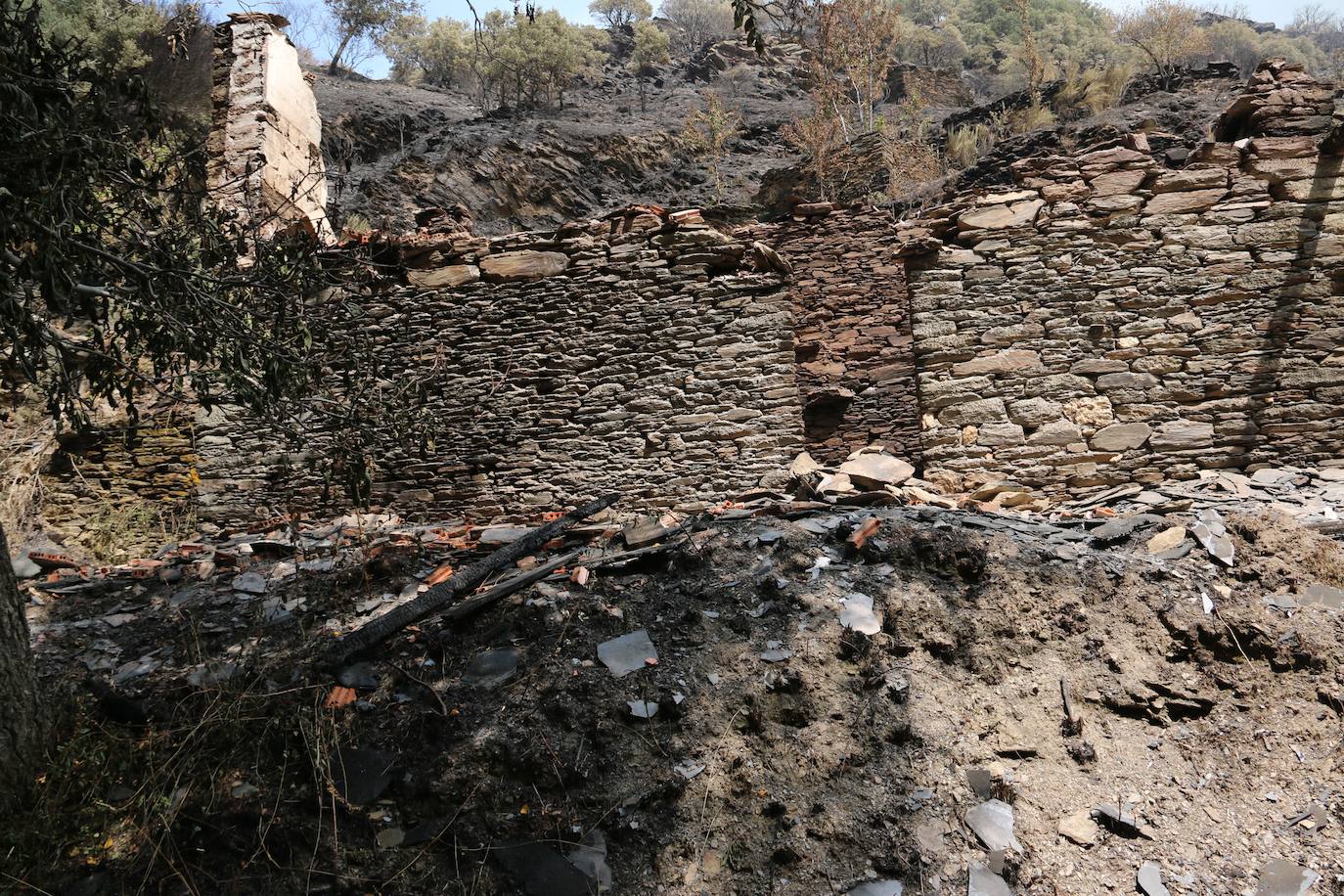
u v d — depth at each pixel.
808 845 4.41
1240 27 50.62
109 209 4.56
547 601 5.80
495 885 4.34
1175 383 7.71
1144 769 4.91
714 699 5.07
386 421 5.79
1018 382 7.81
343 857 4.44
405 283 8.68
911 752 4.81
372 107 28.44
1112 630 5.59
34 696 4.90
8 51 3.88
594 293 8.38
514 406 8.33
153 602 6.83
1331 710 5.12
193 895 4.29
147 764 4.79
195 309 4.70
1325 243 7.78
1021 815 4.59
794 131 25.27
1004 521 6.71
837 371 10.09
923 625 5.52
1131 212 7.98
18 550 9.36
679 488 7.94
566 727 4.94
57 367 4.68
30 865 4.38
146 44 19.83
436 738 4.96
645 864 4.41
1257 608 5.66
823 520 6.67
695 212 8.38
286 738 4.91
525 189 25.77
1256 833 4.59
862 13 24.55
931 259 8.09
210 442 8.72
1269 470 7.43
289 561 7.28
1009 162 19.16
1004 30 54.56
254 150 11.08
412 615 5.75
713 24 53.75
